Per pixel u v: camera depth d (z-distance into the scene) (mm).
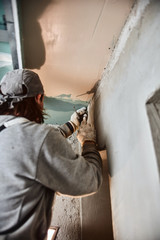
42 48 795
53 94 1201
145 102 452
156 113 441
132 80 563
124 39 672
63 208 1120
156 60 416
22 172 459
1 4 586
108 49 804
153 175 386
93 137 842
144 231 411
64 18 653
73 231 1009
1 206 438
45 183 487
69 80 1053
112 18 649
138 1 546
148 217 397
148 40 469
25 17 646
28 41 751
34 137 507
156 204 365
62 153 533
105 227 831
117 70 745
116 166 670
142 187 440
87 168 574
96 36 734
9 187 449
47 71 960
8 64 905
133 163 508
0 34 707
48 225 527
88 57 860
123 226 559
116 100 718
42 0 586
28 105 628
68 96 1234
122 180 594
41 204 495
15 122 543
